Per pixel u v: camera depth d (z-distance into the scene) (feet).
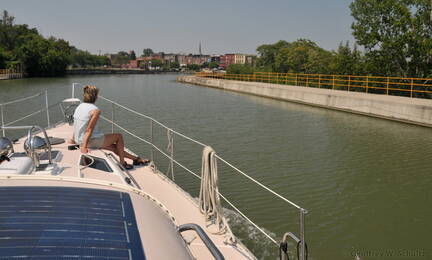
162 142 47.67
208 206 14.14
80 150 15.52
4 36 337.11
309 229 24.36
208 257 11.48
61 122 25.86
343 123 66.39
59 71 325.21
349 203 28.60
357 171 36.81
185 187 30.63
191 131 57.36
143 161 19.97
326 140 51.31
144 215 7.32
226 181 33.32
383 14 101.96
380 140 51.44
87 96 16.20
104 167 14.35
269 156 42.29
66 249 5.44
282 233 23.63
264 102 104.73
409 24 99.91
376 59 104.22
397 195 30.53
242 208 27.40
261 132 57.21
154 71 597.52
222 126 62.44
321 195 30.25
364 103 76.69
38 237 5.66
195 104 98.37
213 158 13.51
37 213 6.43
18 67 286.46
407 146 47.62
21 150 17.76
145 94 133.39
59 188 7.72
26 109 79.05
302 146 47.50
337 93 92.99
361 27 104.88
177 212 14.69
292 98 105.91
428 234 24.02
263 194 30.25
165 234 6.99
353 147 47.11
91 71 453.58
